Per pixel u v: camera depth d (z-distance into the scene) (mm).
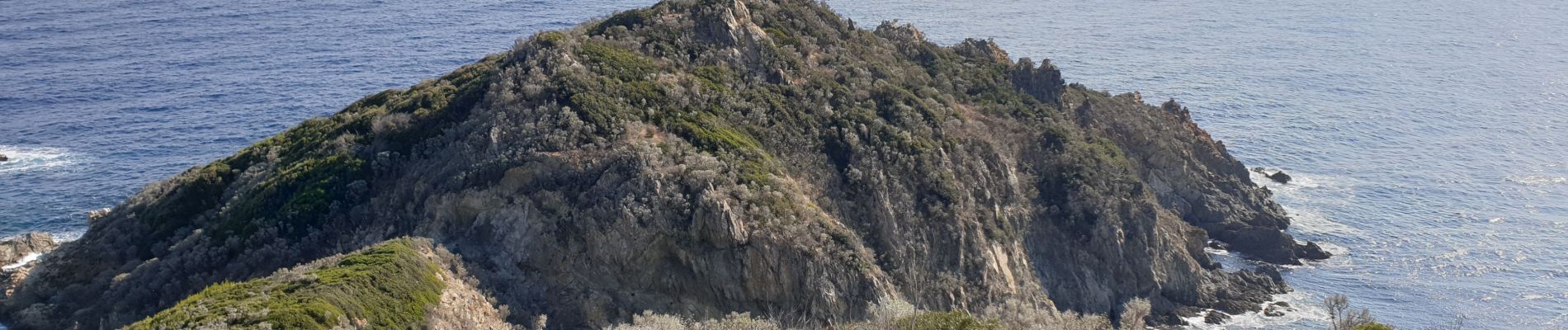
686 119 108562
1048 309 107875
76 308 103250
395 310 83000
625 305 94062
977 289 104250
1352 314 102000
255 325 73625
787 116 115000
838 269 95250
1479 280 129375
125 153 181375
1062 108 142875
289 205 103938
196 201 112250
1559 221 148250
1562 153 180500
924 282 102625
